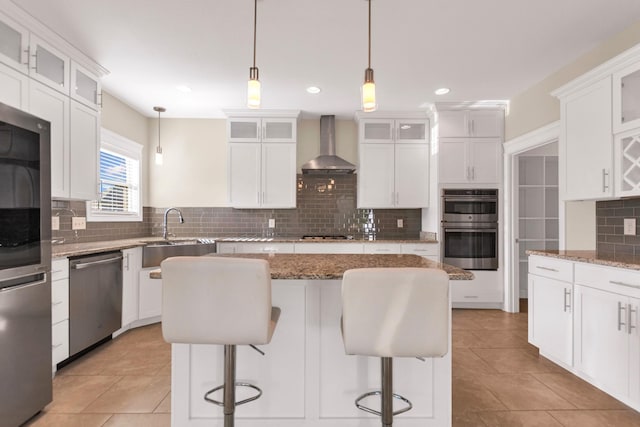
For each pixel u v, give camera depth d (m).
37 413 1.92
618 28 2.48
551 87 3.28
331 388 1.75
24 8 2.22
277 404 1.76
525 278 4.82
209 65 3.07
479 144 4.14
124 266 3.19
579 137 2.55
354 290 1.30
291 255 2.33
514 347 2.96
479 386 2.28
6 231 1.65
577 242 2.92
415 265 1.79
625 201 2.52
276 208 4.63
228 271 1.32
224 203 4.68
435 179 4.23
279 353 1.76
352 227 4.71
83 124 2.89
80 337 2.61
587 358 2.26
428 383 1.75
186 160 4.65
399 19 2.37
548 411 1.99
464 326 3.52
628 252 2.49
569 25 2.44
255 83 1.88
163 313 1.35
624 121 2.21
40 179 1.86
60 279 2.41
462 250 4.12
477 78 3.36
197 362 1.75
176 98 3.90
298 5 2.21
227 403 1.45
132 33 2.55
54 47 2.57
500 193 4.12
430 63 3.03
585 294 2.27
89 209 3.47
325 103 4.08
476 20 2.38
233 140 4.37
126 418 1.91
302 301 1.76
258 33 2.55
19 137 1.72
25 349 1.79
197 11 2.28
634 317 1.93
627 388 1.98
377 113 4.39
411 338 1.30
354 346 1.32
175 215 4.63
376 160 4.43
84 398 2.11
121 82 3.45
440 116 4.15
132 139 4.25
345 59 2.96
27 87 2.33
